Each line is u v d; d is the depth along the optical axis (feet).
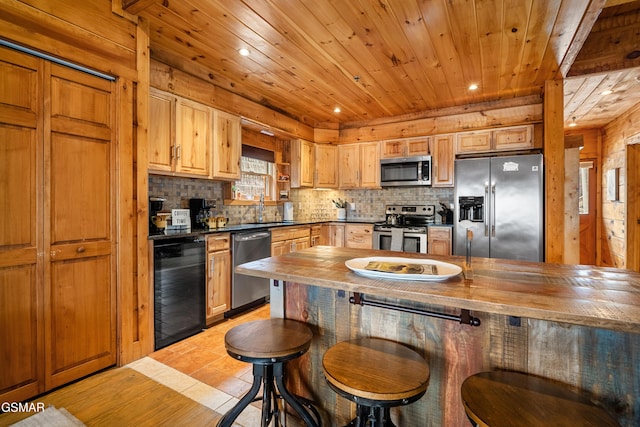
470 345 4.09
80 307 6.43
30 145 5.70
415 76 10.36
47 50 5.76
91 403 5.76
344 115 14.97
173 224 9.83
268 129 13.11
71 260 6.28
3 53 5.34
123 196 7.05
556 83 10.43
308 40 8.11
